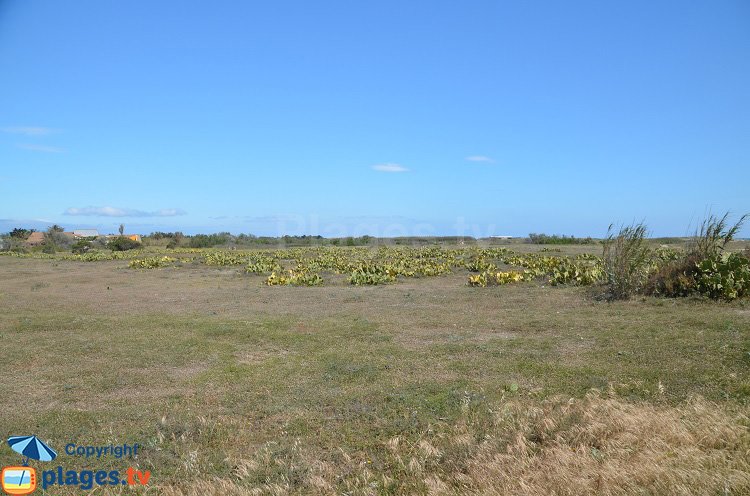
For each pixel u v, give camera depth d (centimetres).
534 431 496
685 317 920
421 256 2820
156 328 1060
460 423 529
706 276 1120
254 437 531
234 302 1468
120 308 1389
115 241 4212
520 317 1059
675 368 643
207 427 552
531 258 2314
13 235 5347
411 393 624
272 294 1625
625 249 1215
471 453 469
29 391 688
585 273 1496
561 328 924
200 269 2639
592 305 1148
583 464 419
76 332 1041
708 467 400
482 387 634
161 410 605
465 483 429
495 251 2850
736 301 1052
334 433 530
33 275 2489
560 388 616
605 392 584
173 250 4069
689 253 1233
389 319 1104
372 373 718
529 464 438
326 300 1450
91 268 2811
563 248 3198
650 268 1291
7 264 3120
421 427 532
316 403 611
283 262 2881
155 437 529
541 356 753
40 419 581
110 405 630
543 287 1494
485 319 1059
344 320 1110
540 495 392
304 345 901
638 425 469
